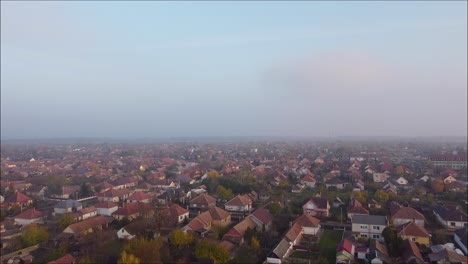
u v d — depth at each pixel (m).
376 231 104.62
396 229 101.88
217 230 102.19
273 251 84.44
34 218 123.06
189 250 86.44
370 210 128.38
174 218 115.44
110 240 93.25
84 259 80.44
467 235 93.69
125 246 81.56
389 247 90.75
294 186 180.62
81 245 93.50
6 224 120.12
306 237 103.88
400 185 184.00
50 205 152.88
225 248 84.94
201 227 105.88
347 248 84.50
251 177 190.75
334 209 138.38
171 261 81.94
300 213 128.12
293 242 95.06
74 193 172.00
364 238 101.31
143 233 99.94
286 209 132.12
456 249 89.81
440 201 151.12
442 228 112.19
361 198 141.12
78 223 107.62
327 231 110.25
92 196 169.25
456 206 137.25
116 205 135.12
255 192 164.50
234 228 100.00
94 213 129.62
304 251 92.50
